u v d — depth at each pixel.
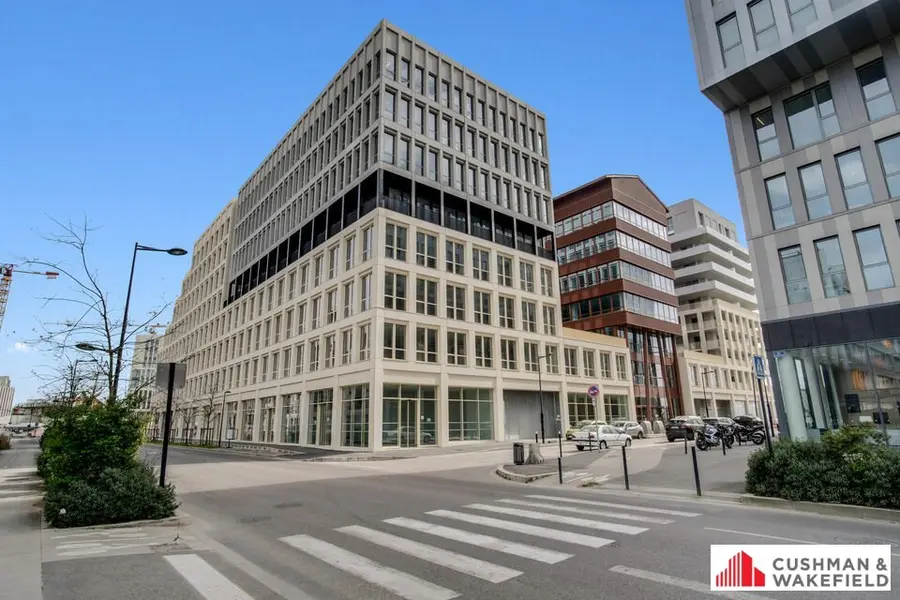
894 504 8.80
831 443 10.21
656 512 9.39
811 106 20.12
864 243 18.05
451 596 5.04
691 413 58.56
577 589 5.17
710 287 72.88
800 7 19.12
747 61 20.25
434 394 33.72
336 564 6.23
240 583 5.53
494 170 42.62
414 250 34.56
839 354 18.00
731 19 21.22
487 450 29.69
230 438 41.53
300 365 39.88
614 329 54.84
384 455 26.98
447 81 41.16
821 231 19.03
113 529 8.43
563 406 42.31
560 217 62.00
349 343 33.78
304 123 48.03
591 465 18.78
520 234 44.31
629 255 56.47
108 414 10.21
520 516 9.16
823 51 19.23
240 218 59.50
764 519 8.59
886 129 18.05
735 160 21.91
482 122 43.28
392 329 32.09
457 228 38.72
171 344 79.06
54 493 9.34
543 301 43.53
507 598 4.96
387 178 35.34
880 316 17.27
